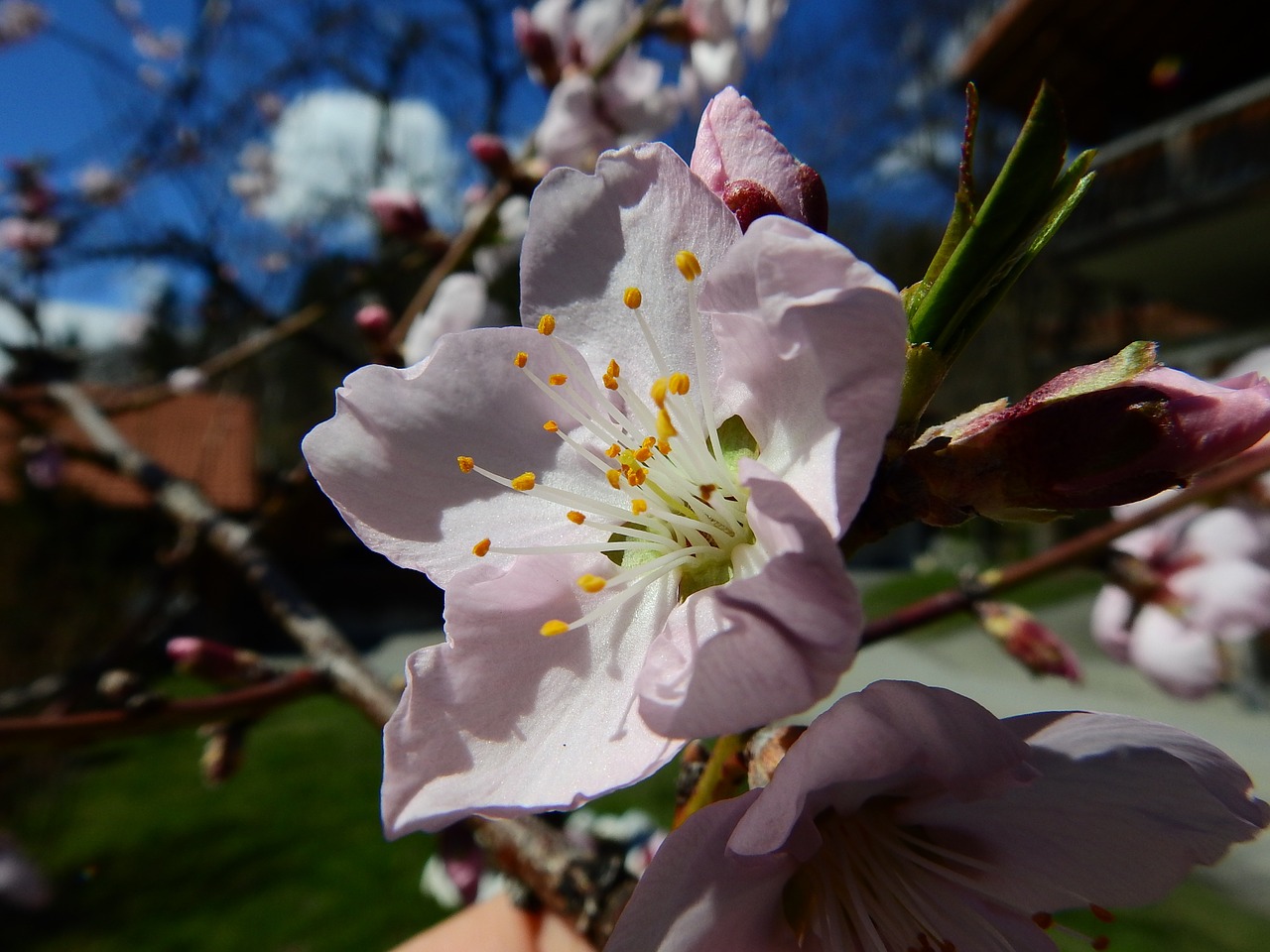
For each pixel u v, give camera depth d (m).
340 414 0.05
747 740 0.05
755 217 0.05
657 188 0.05
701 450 0.05
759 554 0.05
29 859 0.30
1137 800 0.05
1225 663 0.14
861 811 0.05
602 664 0.05
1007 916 0.05
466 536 0.05
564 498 0.05
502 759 0.05
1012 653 0.10
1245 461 0.10
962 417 0.05
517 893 0.08
